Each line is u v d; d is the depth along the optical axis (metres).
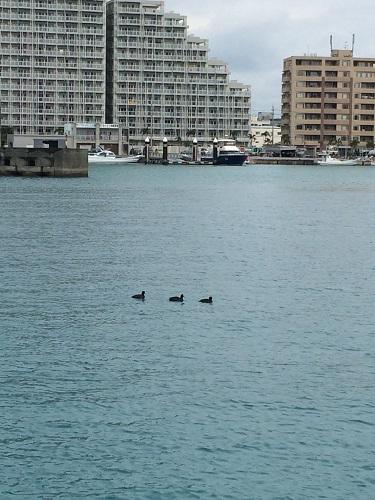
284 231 71.38
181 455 22.39
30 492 20.61
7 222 72.81
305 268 50.34
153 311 37.94
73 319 36.22
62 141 168.25
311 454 22.48
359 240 65.50
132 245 59.12
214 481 21.11
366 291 43.31
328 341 33.00
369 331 34.69
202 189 133.50
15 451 22.58
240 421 24.53
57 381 27.78
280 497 20.39
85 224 72.31
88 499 20.33
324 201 111.75
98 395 26.53
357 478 21.30
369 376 28.59
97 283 44.31
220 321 36.12
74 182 139.50
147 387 27.30
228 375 28.55
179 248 58.19
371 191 137.50
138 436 23.50
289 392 26.92
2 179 140.50
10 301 39.50
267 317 37.03
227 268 49.94
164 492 20.61
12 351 31.11
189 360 30.23
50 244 58.75
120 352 31.19
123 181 150.62
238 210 93.06
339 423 24.45
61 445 22.92
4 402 25.83
